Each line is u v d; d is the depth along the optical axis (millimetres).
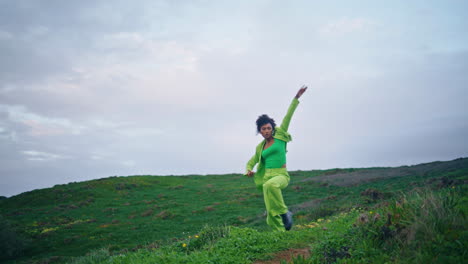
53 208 33094
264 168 7609
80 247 20703
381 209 5023
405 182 26469
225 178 50312
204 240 6832
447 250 2924
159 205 31844
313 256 4129
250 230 6527
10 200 38469
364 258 3488
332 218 10930
